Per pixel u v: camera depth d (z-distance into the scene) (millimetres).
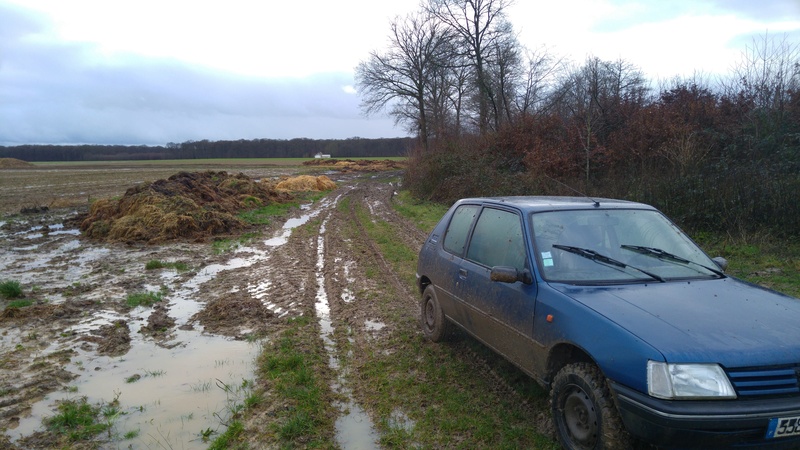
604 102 19484
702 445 2869
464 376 4887
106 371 5332
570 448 3465
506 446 3689
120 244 12852
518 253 4332
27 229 15578
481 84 30031
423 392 4609
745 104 14820
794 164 12016
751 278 7832
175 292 8445
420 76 44719
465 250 5285
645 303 3496
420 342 5863
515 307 4137
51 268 10188
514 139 20203
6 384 5020
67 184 34062
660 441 2922
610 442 3127
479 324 4762
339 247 12133
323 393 4625
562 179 16250
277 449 3762
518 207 4656
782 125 13484
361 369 5180
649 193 11633
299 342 5910
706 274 4137
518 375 4816
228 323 6789
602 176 15875
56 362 5566
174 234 13516
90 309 7488
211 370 5301
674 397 2861
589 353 3287
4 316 7012
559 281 3912
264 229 15344
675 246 4441
